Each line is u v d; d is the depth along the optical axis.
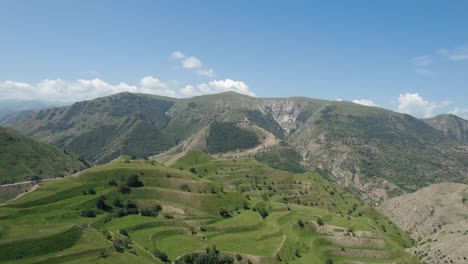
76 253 157.88
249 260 192.88
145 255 176.88
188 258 184.00
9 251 151.12
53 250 159.25
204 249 193.75
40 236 162.50
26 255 152.38
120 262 157.88
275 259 197.75
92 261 154.75
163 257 179.00
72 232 173.00
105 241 174.00
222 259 187.62
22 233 165.25
